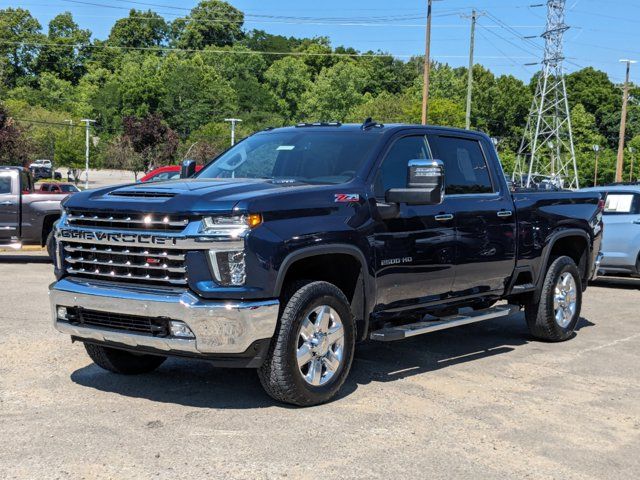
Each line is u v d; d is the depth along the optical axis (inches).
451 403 221.8
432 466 172.1
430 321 256.5
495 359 281.1
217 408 210.7
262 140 271.3
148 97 4837.6
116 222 205.3
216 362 199.9
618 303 432.1
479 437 192.7
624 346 308.7
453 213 257.6
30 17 6058.1
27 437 184.1
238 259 194.4
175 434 188.1
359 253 222.1
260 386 234.4
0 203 557.9
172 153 2807.6
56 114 3907.5
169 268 197.6
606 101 4785.9
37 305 370.3
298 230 205.3
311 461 172.6
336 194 220.2
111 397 219.8
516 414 213.0
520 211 290.2
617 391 240.1
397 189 228.4
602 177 4163.4
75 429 190.5
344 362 219.3
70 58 6067.9
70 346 282.7
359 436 190.2
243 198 199.5
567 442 191.3
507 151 4138.8
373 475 165.6
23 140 2158.0
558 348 303.4
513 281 291.0
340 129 259.1
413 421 203.8
